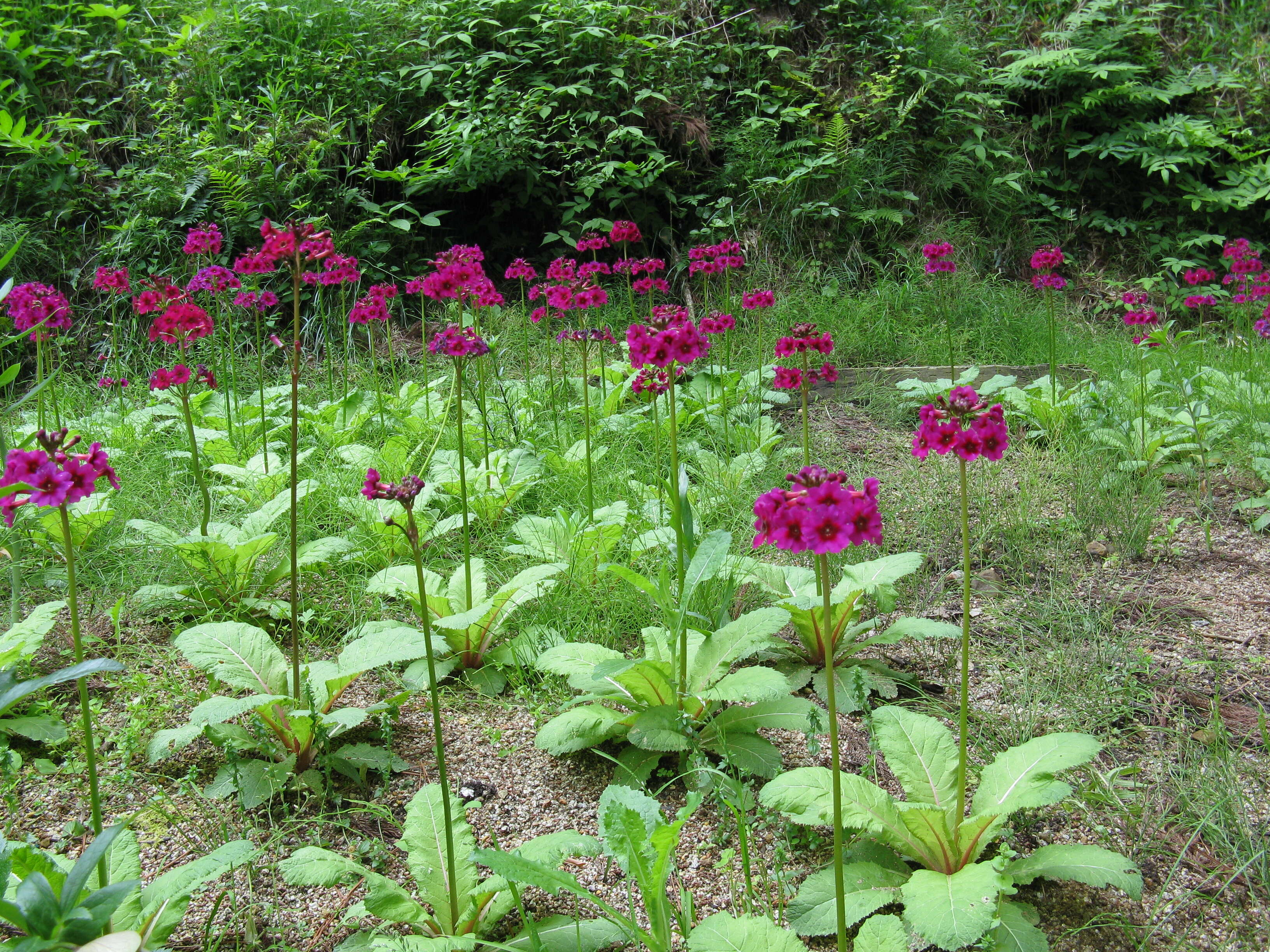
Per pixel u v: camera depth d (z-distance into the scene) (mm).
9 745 2549
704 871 2182
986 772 2154
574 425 5270
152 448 4859
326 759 2451
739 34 9234
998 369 6184
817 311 7191
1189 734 2646
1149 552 3855
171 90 7469
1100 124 9891
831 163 8086
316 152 7340
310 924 2031
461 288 3961
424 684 2914
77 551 3625
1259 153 9594
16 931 1962
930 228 8664
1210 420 4676
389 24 8344
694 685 2521
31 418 5191
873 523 1585
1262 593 3488
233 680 2473
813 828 2291
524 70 8227
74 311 6836
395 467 4297
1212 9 11484
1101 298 8836
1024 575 3627
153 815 2332
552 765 2594
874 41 9516
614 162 7770
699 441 5156
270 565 3518
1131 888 1850
